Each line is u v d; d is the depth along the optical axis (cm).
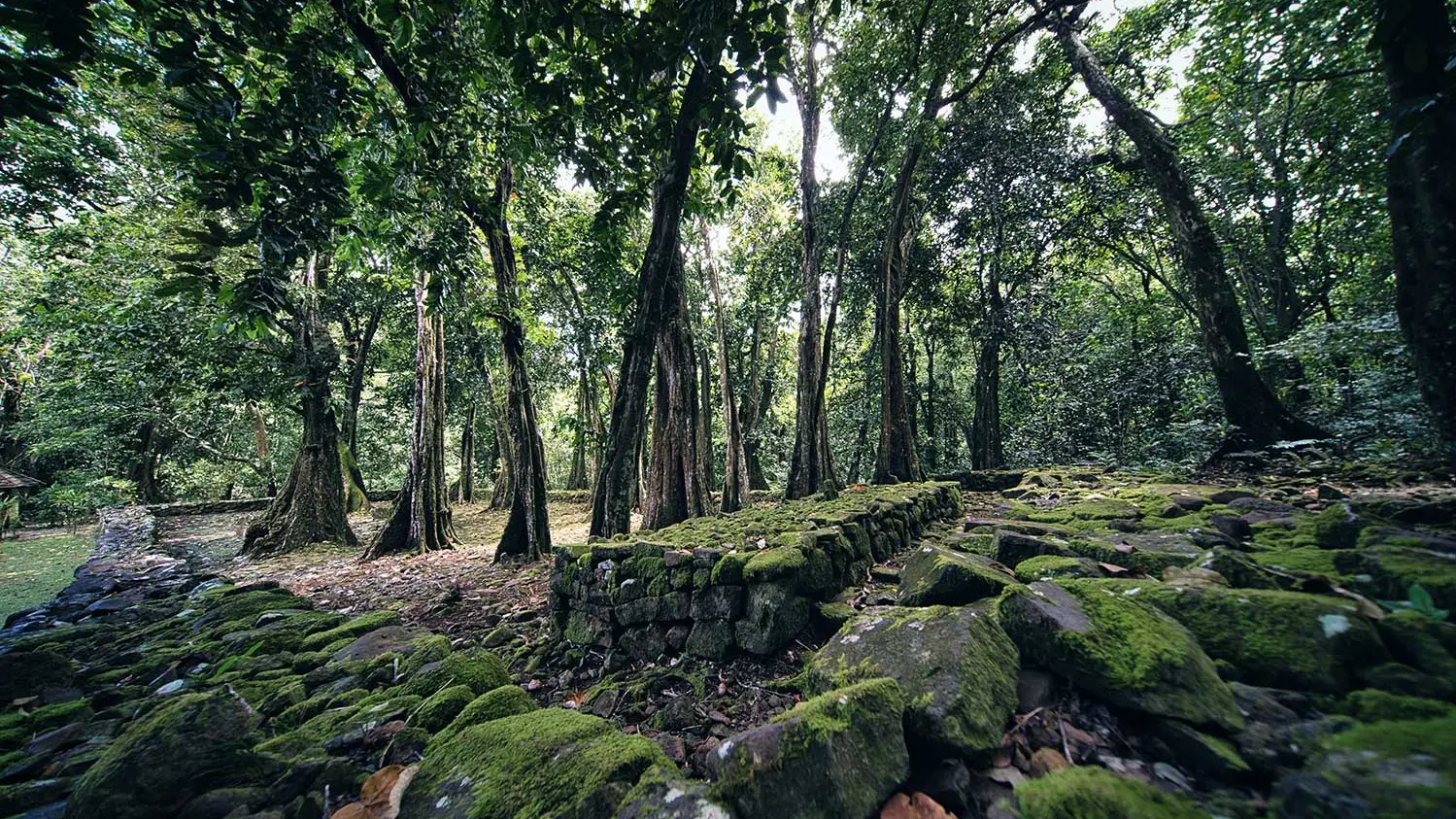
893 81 822
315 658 264
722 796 129
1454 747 107
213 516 1745
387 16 344
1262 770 127
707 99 357
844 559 356
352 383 1659
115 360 1027
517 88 421
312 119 332
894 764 142
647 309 462
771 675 275
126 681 253
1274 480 530
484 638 419
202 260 316
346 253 455
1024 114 1019
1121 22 986
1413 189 436
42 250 892
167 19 280
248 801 142
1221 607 183
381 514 1712
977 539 362
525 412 862
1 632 357
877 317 1127
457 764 153
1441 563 189
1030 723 162
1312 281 1025
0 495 1469
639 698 281
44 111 239
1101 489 569
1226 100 922
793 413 2184
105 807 129
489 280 880
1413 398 584
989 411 1155
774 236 1405
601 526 453
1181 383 970
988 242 1104
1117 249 1141
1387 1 416
